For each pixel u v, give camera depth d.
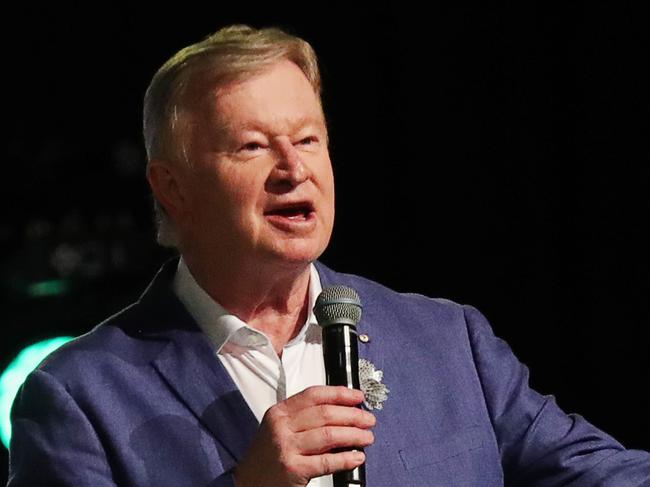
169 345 7.05
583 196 13.98
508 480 7.35
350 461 6.02
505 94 14.42
